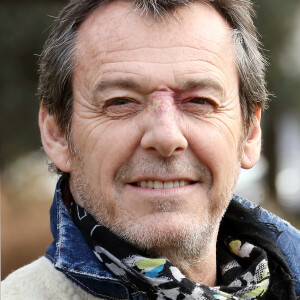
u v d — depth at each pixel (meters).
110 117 3.05
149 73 2.98
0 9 11.23
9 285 3.14
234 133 3.24
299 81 14.20
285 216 17.03
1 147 12.41
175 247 3.08
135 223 3.02
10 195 14.16
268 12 12.60
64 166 3.33
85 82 3.13
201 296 2.96
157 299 2.98
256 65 3.46
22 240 13.31
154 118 2.97
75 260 3.08
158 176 2.99
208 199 3.12
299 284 3.58
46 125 3.40
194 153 3.07
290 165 20.17
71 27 3.20
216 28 3.17
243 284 3.29
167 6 3.02
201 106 3.09
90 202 3.16
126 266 2.99
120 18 3.04
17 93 11.91
